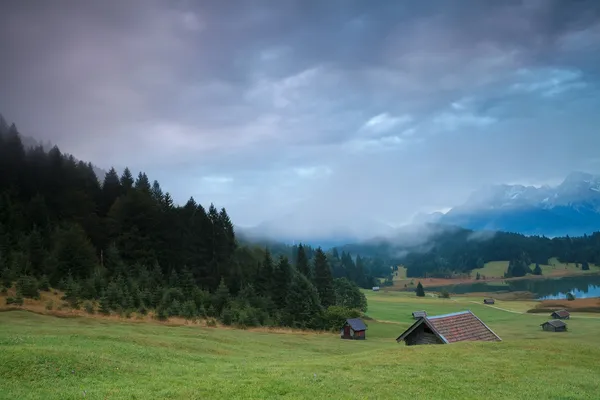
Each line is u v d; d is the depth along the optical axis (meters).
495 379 28.36
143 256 128.50
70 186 150.75
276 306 128.75
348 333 102.62
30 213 127.06
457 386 26.44
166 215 144.75
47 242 117.94
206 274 138.38
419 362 33.19
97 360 30.14
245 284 140.12
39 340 38.69
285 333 99.00
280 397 22.91
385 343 89.81
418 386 26.17
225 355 46.41
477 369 30.92
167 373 29.06
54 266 102.50
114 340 45.03
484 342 42.56
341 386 25.56
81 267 107.12
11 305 77.31
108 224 138.00
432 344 44.41
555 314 149.88
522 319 156.00
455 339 45.88
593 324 137.12
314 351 65.56
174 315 93.44
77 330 54.34
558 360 35.06
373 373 29.34
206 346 50.25
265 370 30.09
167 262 133.75
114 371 28.50
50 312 77.56
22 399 21.72
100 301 85.00
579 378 29.59
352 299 175.62
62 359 28.88
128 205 138.00
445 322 47.88
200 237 148.50
